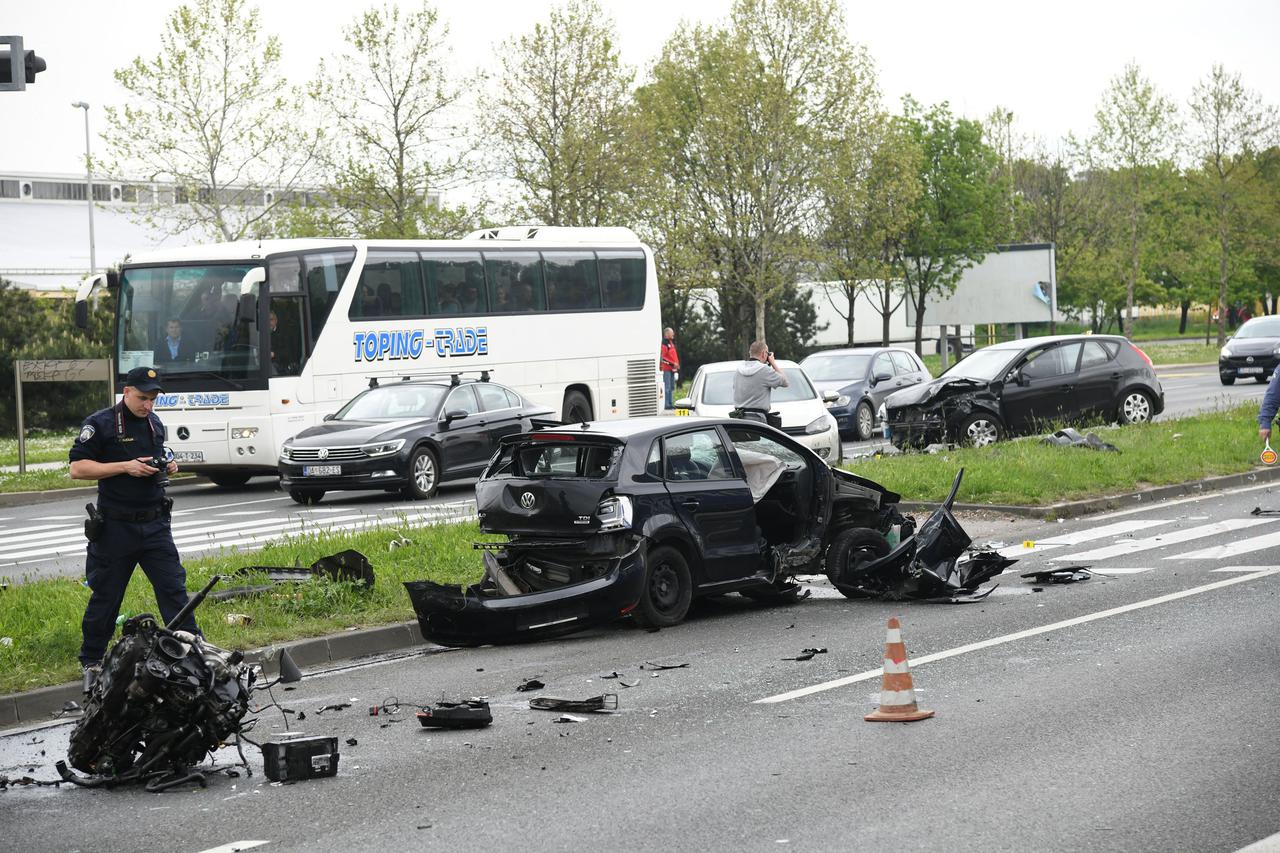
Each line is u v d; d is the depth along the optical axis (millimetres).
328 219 47188
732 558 14102
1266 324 50625
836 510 15000
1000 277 73500
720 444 14305
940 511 14688
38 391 51750
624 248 35844
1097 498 21328
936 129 73125
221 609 13859
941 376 29875
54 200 88250
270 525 23047
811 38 57562
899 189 62594
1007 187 77562
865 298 79812
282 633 13133
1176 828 6938
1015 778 7914
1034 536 18875
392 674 12148
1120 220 83812
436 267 31594
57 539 23422
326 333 29391
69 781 8875
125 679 8672
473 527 18781
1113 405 30062
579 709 10211
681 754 8820
